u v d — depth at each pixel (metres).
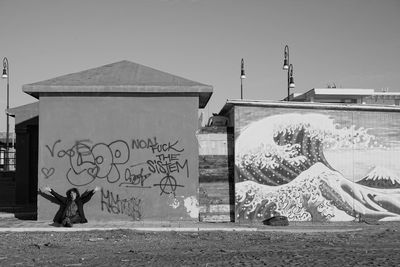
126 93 15.56
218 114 18.58
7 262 9.38
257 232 13.76
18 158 22.98
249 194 15.62
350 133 16.16
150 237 12.74
